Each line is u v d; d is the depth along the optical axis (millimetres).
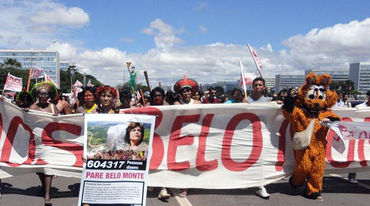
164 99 6742
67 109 6305
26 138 4852
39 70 12047
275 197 5035
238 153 5133
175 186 4945
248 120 5145
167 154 5000
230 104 5031
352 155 5453
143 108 4902
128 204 4004
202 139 5082
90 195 3961
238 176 5121
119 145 4098
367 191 5414
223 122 5109
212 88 10898
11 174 4801
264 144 5176
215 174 5090
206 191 5293
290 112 4879
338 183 5918
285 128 5250
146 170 4125
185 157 5039
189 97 5645
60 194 5059
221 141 5102
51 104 5223
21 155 4848
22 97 4859
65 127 4859
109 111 5051
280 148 5230
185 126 5039
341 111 5461
